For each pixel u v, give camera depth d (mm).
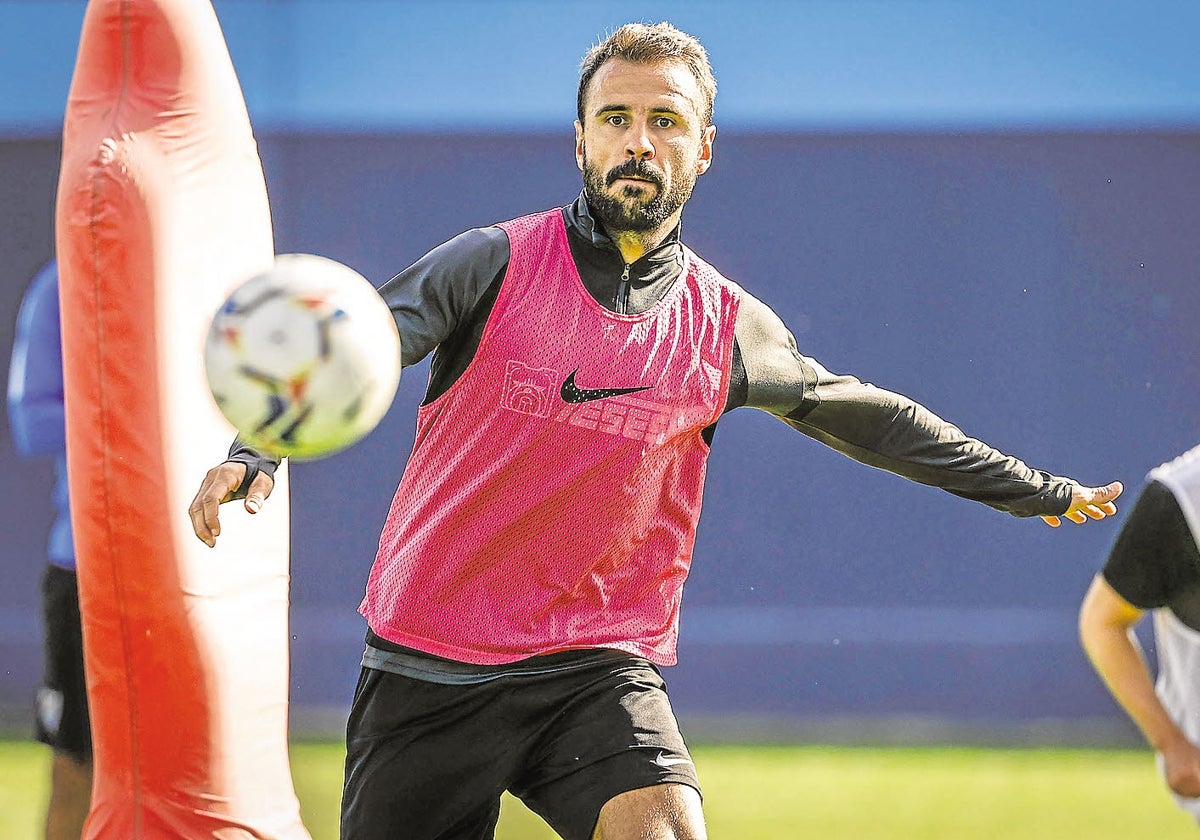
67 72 44656
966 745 38750
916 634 43812
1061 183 44656
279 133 44938
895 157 44875
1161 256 44438
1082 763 35750
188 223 15484
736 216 44938
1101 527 43938
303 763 33406
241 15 44406
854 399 14992
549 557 13719
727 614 44125
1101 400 44375
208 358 11656
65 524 20297
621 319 13703
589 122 13812
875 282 44750
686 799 13039
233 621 15836
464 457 13633
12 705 43094
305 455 11891
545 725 13742
